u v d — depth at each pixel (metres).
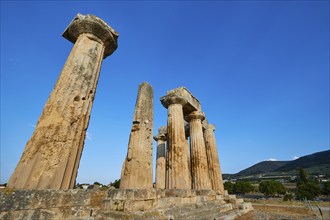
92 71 5.84
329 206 27.31
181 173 10.50
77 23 6.16
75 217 3.82
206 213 9.05
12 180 3.92
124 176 7.14
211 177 15.95
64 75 5.35
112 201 5.94
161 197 7.62
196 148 13.62
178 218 7.08
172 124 11.90
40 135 4.42
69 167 4.57
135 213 5.49
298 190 47.25
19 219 3.13
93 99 5.76
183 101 12.87
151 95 9.47
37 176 4.01
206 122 18.16
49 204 3.56
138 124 8.03
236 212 11.19
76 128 4.98
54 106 4.86
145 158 7.75
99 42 6.43
